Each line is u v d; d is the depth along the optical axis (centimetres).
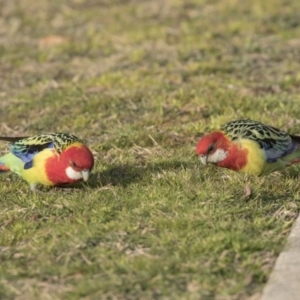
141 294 878
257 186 1136
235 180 1151
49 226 1059
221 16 2359
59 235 1026
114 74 1794
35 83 1842
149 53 2011
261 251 960
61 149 1132
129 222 1042
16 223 1075
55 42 2173
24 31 2328
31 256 982
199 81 1730
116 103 1609
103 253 966
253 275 905
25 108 1641
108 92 1692
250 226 1025
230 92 1619
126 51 2047
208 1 2541
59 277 927
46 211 1112
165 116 1530
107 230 1026
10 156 1187
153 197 1117
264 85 1719
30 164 1154
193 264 924
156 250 967
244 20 2267
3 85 1848
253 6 2442
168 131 1451
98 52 2073
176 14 2405
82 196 1148
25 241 1030
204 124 1455
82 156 1117
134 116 1551
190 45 2045
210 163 1177
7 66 1992
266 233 1011
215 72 1830
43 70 1942
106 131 1480
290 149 1163
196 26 2242
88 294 879
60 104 1638
